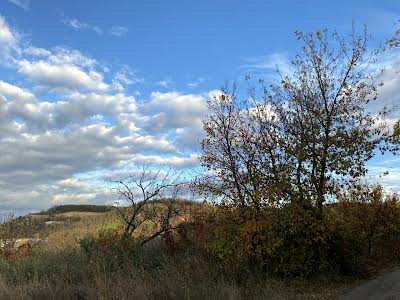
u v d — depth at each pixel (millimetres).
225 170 18969
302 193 18266
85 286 14094
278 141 18453
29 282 14523
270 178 18438
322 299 14914
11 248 23094
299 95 18938
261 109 19062
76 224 34594
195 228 19453
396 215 24594
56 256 19500
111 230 20531
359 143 18266
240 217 18375
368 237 24047
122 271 15680
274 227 18156
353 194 21641
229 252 17484
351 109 18625
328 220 18734
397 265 22453
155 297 13031
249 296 14203
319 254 18641
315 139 18312
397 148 18312
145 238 20438
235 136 19078
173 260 17453
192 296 12938
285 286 16625
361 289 16547
